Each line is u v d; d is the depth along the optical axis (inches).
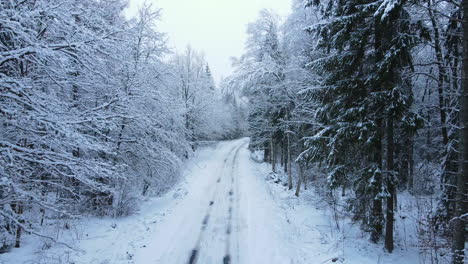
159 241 294.7
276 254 264.2
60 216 297.0
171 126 514.6
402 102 230.5
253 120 940.0
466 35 183.9
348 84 283.3
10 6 174.4
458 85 263.1
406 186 499.2
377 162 264.7
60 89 263.4
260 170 864.3
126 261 244.8
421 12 273.4
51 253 237.5
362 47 272.8
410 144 391.5
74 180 292.7
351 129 263.6
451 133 275.3
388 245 261.4
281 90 576.7
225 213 404.8
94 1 305.6
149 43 468.1
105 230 313.4
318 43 303.0
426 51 343.9
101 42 204.4
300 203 478.3
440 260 243.6
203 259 253.8
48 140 197.6
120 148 413.4
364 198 277.1
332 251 263.7
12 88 165.3
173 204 465.1
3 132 209.8
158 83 503.2
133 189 493.7
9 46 193.0
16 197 189.6
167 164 488.7
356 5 256.2
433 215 289.6
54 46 181.2
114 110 343.3
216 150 1395.2
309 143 311.1
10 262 211.9
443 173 280.7
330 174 293.9
